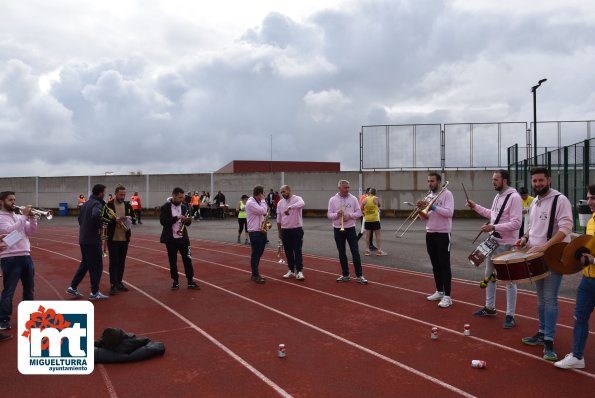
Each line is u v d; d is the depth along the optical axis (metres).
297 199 10.01
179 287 9.37
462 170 29.48
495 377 4.86
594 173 17.00
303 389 4.64
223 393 4.57
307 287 9.25
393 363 5.28
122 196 8.88
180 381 4.86
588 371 4.96
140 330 6.57
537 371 4.99
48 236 20.47
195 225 24.59
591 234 4.89
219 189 32.97
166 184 33.81
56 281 10.27
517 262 5.41
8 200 6.55
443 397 4.43
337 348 5.79
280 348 5.49
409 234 19.11
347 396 4.48
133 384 4.80
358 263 9.53
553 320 5.32
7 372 5.12
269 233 19.50
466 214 29.33
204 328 6.64
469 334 6.20
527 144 28.12
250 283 9.71
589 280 4.83
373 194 13.13
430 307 7.63
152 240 18.06
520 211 6.43
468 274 10.22
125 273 11.05
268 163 47.75
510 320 6.42
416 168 29.86
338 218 9.55
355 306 7.76
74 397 4.54
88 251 8.16
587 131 27.44
